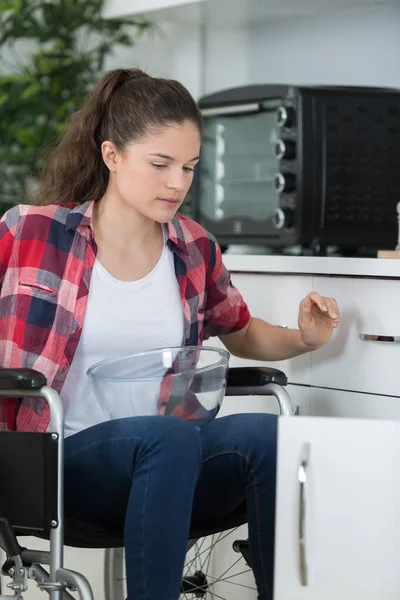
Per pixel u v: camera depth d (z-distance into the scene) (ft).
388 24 9.95
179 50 11.98
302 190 8.70
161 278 6.73
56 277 6.44
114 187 6.59
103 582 7.95
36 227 6.50
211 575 8.09
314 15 10.59
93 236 6.53
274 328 7.39
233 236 9.46
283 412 6.78
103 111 6.72
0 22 12.69
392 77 9.93
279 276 7.83
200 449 5.73
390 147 8.98
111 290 6.56
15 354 6.36
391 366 7.09
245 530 7.83
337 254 9.08
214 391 6.40
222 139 9.56
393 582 4.99
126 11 10.95
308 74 10.70
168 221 6.48
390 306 7.06
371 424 5.02
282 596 5.19
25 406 6.40
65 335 6.40
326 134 8.70
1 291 6.48
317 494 5.11
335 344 7.45
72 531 6.18
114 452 5.81
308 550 5.13
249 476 6.18
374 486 5.02
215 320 7.38
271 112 9.02
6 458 5.72
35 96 12.48
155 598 5.47
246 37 11.30
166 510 5.53
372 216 8.97
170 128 6.29
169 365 6.44
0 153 12.42
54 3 12.53
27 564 5.78
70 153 6.87
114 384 6.21
